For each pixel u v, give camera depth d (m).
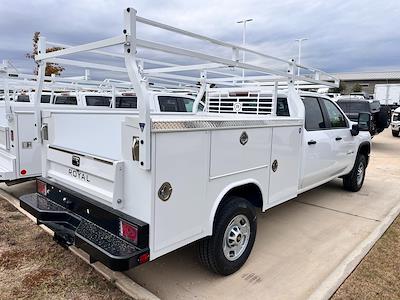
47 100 11.25
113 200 2.56
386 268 3.51
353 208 5.52
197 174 2.73
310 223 4.79
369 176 8.16
